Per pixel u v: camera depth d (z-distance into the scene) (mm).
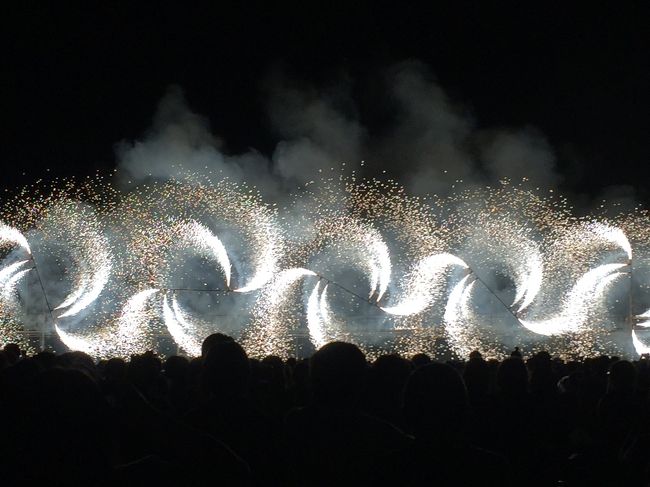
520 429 7211
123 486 4012
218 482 4633
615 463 7004
